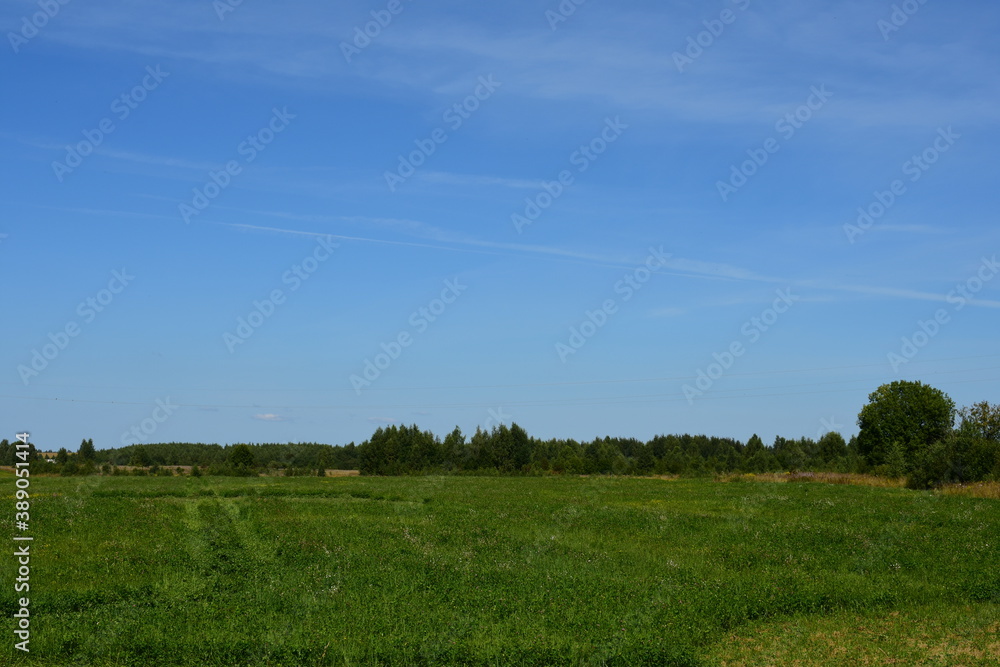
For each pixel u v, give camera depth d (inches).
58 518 1181.1
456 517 1321.4
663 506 1572.3
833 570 884.0
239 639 565.9
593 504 1595.7
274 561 864.9
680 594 722.2
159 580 764.6
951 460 2204.7
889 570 880.9
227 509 1389.0
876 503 1653.5
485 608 677.9
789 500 1727.4
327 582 764.6
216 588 745.0
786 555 959.0
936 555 961.5
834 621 665.0
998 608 708.0
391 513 1411.2
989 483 2003.0
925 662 544.1
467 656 546.9
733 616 660.1
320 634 583.5
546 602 697.0
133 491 1904.5
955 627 640.4
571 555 940.6
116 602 679.7
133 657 539.8
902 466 2613.2
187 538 999.6
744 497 1822.1
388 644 562.6
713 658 560.4
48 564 827.4
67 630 586.2
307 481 2704.2
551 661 543.8
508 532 1109.7
